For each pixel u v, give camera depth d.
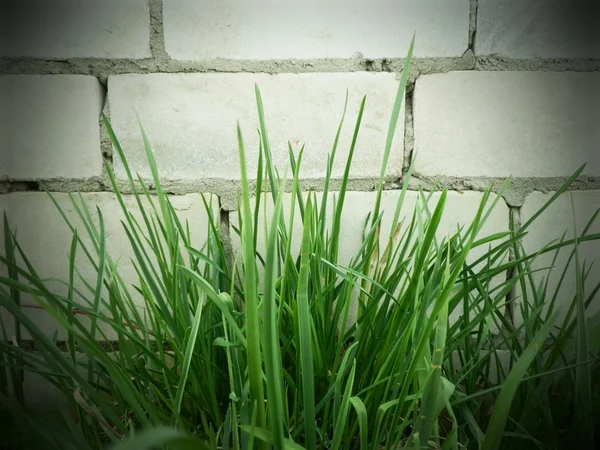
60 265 0.45
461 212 0.45
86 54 0.43
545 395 0.30
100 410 0.35
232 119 0.44
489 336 0.38
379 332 0.35
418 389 0.32
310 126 0.45
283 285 0.29
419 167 0.45
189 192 0.45
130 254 0.45
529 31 0.44
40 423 0.26
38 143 0.44
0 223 0.44
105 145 0.44
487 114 0.44
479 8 0.43
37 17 0.43
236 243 0.45
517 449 0.31
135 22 0.43
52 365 0.31
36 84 0.43
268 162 0.33
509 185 0.45
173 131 0.44
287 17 0.43
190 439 0.20
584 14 0.43
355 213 0.45
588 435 0.28
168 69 0.44
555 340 0.32
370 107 0.44
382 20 0.44
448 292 0.26
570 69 0.44
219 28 0.43
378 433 0.29
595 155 0.45
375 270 0.40
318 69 0.44
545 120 0.44
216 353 0.37
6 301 0.25
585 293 0.45
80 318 0.44
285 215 0.45
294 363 0.35
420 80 0.44
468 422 0.33
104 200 0.45
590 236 0.33
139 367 0.35
